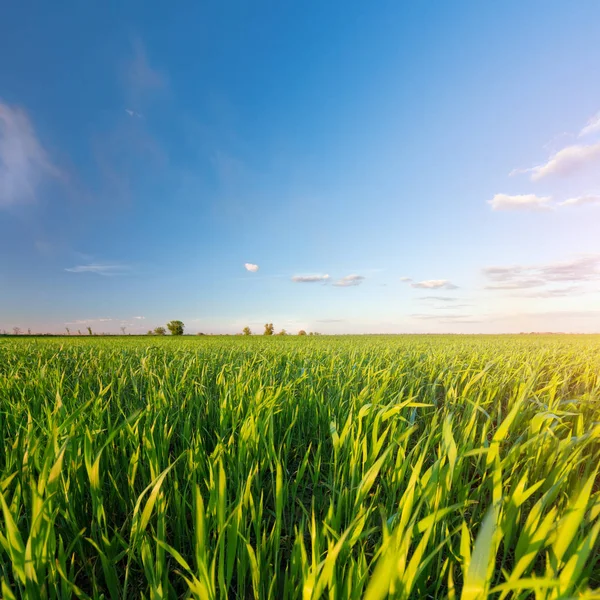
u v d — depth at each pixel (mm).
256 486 2242
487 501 2326
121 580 1867
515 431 3182
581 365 5754
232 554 1424
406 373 4672
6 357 6961
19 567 1302
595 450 2965
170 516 2154
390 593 1183
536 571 1860
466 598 1027
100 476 2324
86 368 5707
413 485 1518
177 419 2943
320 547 1535
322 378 4539
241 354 7535
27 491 1907
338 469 2469
